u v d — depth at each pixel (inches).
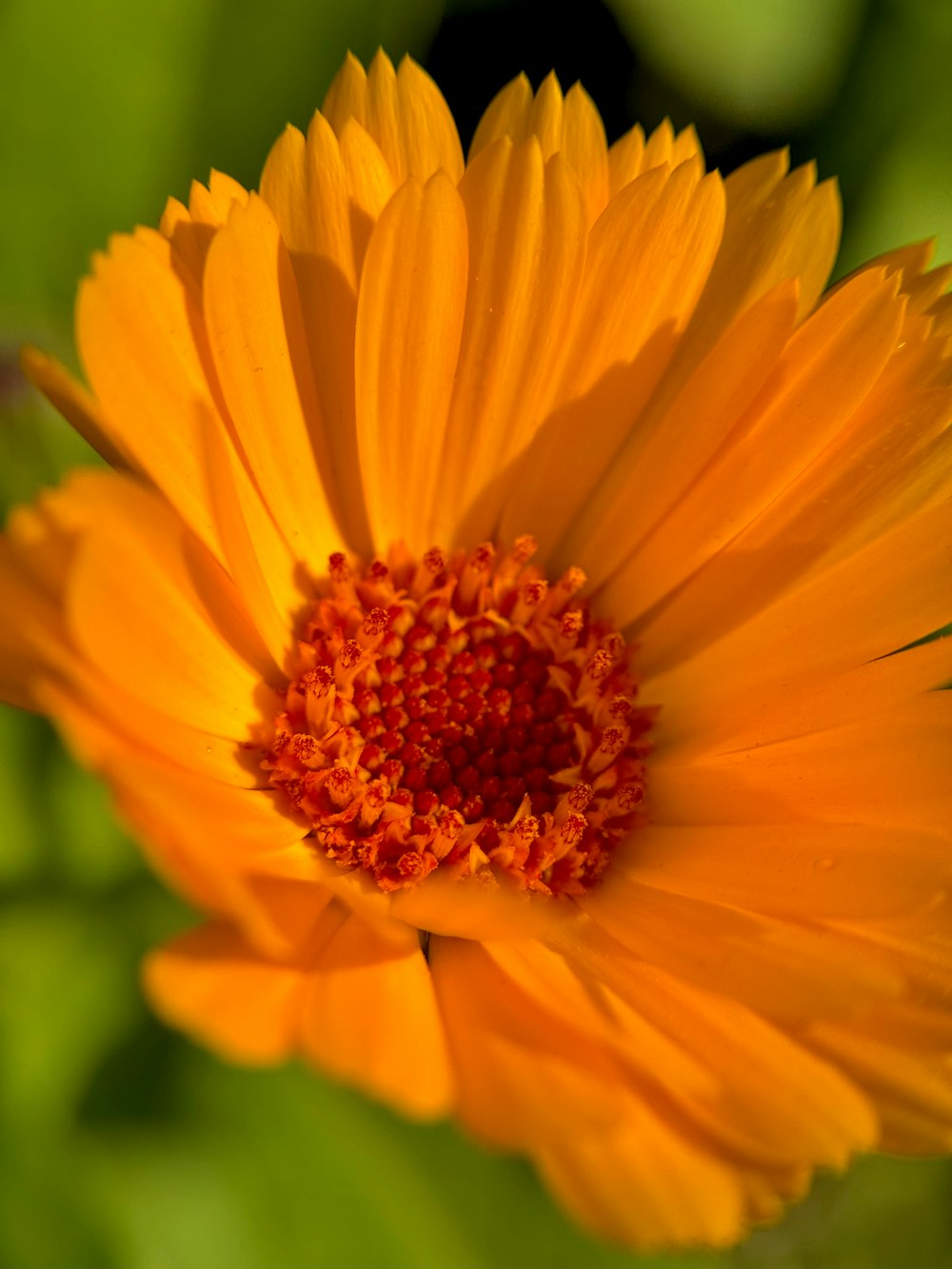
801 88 7.6
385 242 6.9
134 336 6.6
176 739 6.6
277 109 7.5
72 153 7.4
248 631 6.9
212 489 6.7
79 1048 7.1
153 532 6.3
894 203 7.7
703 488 7.2
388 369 7.1
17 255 7.4
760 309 7.0
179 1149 7.1
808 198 7.1
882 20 7.6
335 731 7.0
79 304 6.4
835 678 7.0
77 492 6.2
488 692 7.3
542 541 7.4
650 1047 6.4
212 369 6.8
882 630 7.0
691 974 6.6
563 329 7.1
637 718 7.2
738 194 7.2
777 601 7.1
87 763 6.0
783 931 6.6
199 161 7.5
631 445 7.2
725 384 7.1
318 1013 6.2
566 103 7.1
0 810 7.1
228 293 6.7
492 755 7.2
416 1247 7.1
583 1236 7.2
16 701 6.4
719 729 7.2
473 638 7.3
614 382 7.2
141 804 6.1
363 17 7.4
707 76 7.6
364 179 6.9
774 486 7.1
